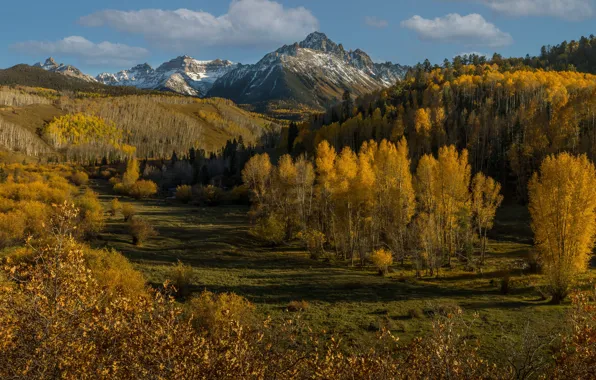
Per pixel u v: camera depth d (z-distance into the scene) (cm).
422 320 2688
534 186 3709
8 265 751
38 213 4597
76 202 5581
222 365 721
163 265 4000
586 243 3172
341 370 798
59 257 760
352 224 4969
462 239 5281
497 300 3272
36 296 697
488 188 5416
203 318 1698
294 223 5934
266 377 773
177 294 3011
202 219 7375
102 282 1941
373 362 830
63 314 719
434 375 825
